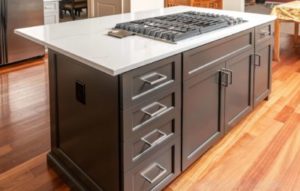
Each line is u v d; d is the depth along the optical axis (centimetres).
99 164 182
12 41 448
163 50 172
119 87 153
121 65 148
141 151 173
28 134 272
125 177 167
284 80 402
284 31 621
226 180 214
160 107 177
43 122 293
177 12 298
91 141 184
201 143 225
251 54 272
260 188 206
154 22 234
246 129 281
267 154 244
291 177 216
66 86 196
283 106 326
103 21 251
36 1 466
